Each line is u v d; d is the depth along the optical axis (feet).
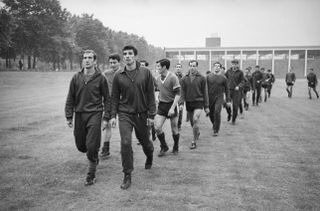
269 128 28.81
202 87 21.13
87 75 14.26
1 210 11.48
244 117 35.99
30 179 14.70
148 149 15.72
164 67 18.42
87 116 14.14
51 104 45.55
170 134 26.07
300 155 19.33
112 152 19.83
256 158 18.63
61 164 17.10
